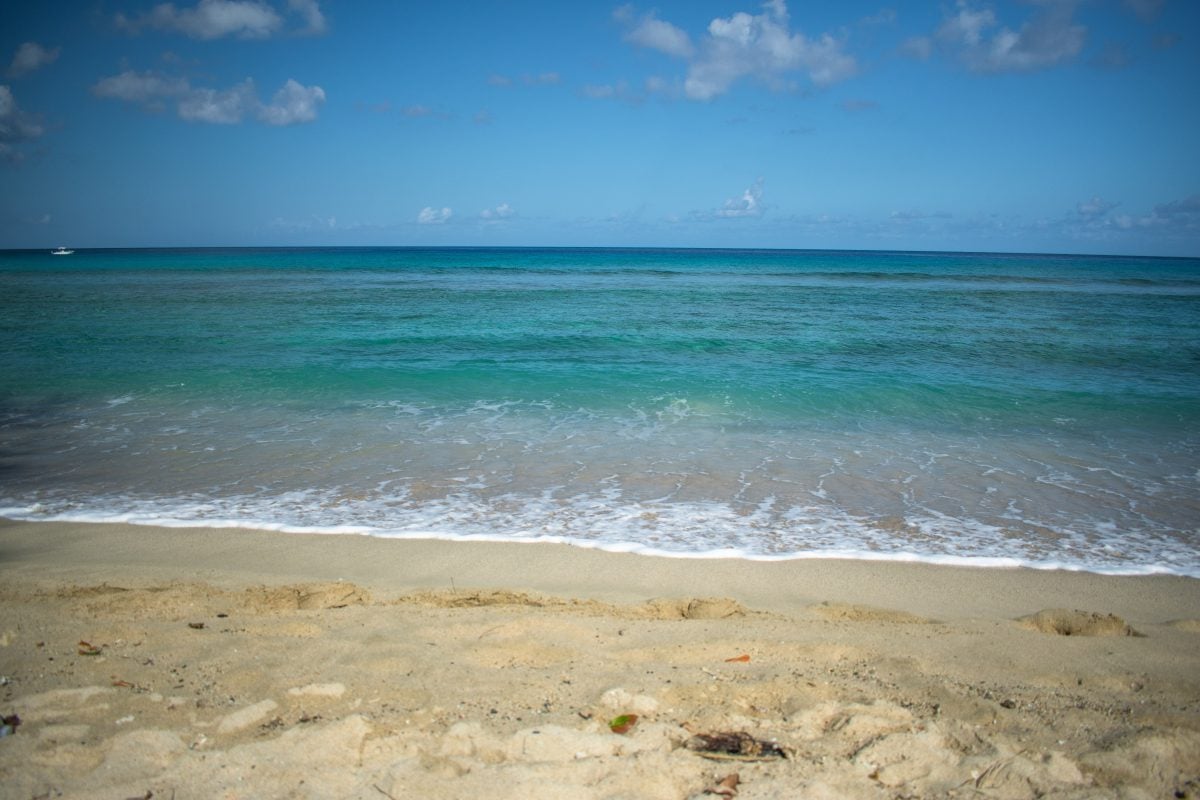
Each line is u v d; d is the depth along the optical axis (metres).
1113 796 3.17
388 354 17.91
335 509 8.39
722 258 132.38
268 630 5.00
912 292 40.78
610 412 12.83
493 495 8.86
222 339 19.86
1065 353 19.44
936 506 8.63
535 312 27.50
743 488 9.16
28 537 7.52
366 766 3.29
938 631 5.40
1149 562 7.17
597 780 3.22
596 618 5.46
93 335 20.31
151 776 3.18
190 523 7.94
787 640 5.06
